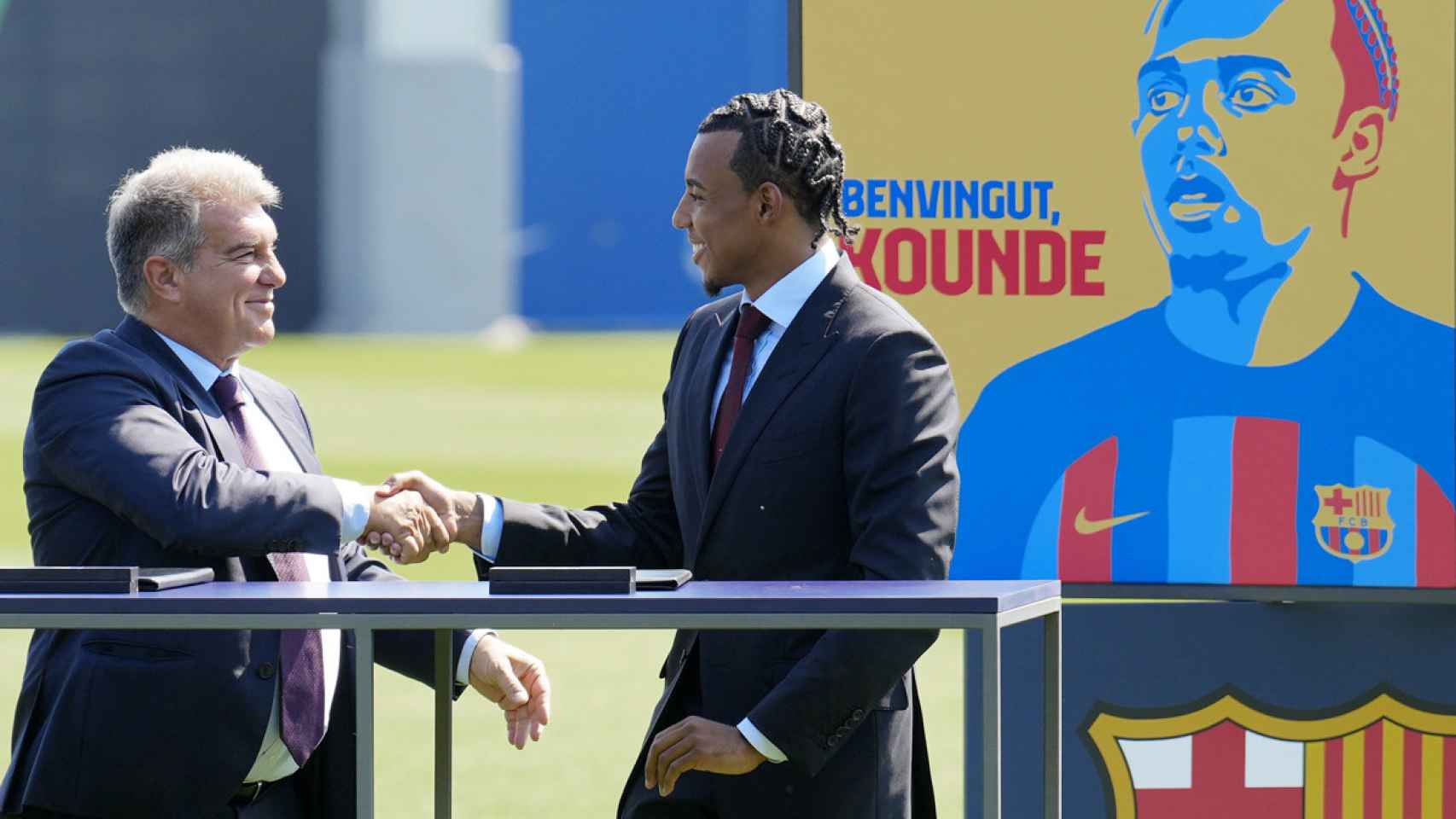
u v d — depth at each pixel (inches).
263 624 303.6
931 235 463.2
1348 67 457.4
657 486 396.2
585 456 1829.5
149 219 362.0
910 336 348.8
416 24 3769.7
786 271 360.8
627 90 3809.1
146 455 341.1
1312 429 460.1
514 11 3823.8
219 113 3732.8
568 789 665.6
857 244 463.8
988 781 296.7
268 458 377.7
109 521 352.8
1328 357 458.9
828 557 350.3
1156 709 466.3
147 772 343.6
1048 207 462.0
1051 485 464.8
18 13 3619.6
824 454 347.9
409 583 331.3
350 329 3774.6
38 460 355.6
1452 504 458.0
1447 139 456.4
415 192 3769.7
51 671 352.2
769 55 3799.2
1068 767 467.8
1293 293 459.5
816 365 350.0
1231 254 460.4
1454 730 461.1
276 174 3769.7
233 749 346.9
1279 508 460.8
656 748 327.0
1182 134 459.8
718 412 364.5
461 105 3777.1
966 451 466.0
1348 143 458.0
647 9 3791.8
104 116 3668.8
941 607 298.5
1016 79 460.8
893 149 462.0
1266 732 465.7
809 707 325.1
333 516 346.0
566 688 848.3
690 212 364.2
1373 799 463.5
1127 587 462.9
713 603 299.9
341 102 3762.3
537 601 301.9
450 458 1797.5
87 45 3649.1
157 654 345.4
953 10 460.4
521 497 1542.8
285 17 3750.0
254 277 367.2
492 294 3796.8
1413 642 462.6
